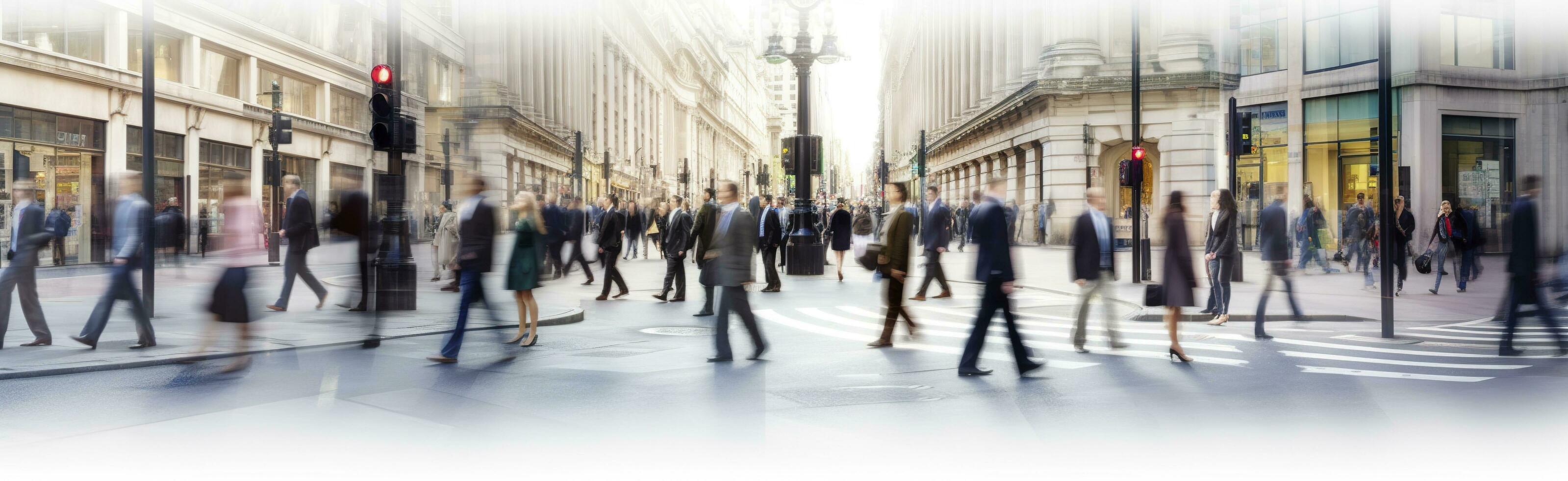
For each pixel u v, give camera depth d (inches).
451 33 1576.0
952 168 2330.2
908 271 418.9
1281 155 1203.2
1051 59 1355.8
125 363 345.7
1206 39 1135.0
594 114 2731.3
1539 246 382.6
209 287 341.7
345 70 1437.0
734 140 6530.5
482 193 374.0
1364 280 772.6
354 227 507.5
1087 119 1332.4
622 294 652.1
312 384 316.2
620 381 323.9
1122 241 1186.6
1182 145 1114.7
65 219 828.0
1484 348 407.5
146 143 497.0
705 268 384.2
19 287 382.9
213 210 1159.0
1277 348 408.5
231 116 1187.9
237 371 339.3
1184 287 366.9
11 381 317.7
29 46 880.9
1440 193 1023.6
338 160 1425.9
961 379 332.5
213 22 1137.4
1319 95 1159.0
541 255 418.3
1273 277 438.3
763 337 383.2
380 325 454.6
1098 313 555.8
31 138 901.8
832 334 458.9
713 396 298.8
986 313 338.3
